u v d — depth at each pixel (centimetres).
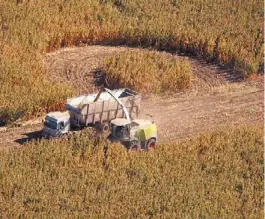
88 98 16262
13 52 19125
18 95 16700
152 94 18500
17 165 13950
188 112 17675
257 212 13250
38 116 16650
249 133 16150
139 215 12706
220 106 18188
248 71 19975
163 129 16612
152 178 13888
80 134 15075
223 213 12950
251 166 14875
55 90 17012
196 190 13662
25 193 13025
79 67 19825
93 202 13012
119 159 14462
